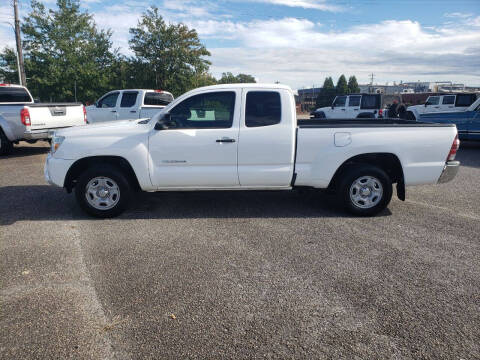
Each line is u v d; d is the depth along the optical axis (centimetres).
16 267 373
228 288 334
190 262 386
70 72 2405
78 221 514
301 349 256
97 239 448
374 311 300
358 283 344
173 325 281
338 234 466
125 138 505
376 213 532
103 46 2666
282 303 311
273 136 502
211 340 264
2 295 321
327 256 401
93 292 327
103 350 254
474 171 899
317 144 506
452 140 516
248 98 507
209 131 503
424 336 270
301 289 333
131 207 577
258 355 250
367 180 520
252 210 565
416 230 482
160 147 506
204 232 471
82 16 2556
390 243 438
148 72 2500
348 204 524
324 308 304
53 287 335
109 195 520
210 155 506
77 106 1090
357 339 266
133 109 1238
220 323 284
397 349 256
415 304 310
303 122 653
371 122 648
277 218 527
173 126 509
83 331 274
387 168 553
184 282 345
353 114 1761
